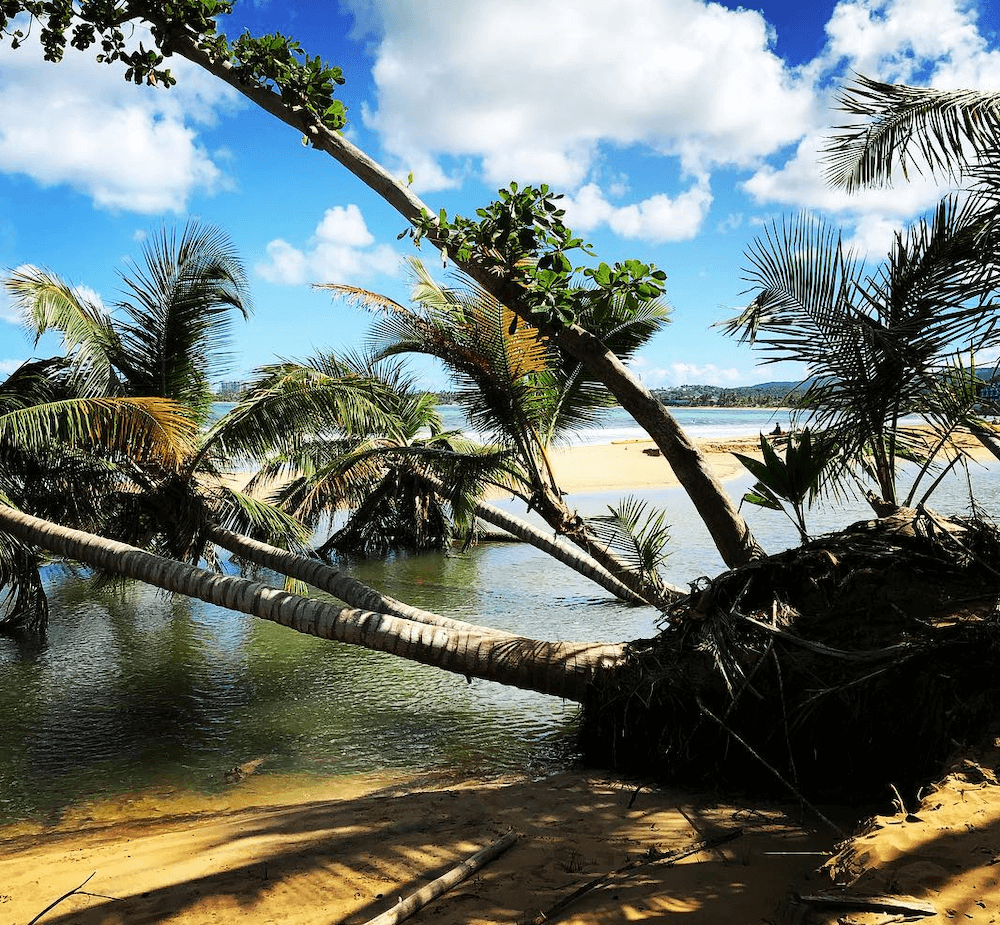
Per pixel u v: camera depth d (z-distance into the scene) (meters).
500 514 13.58
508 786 6.80
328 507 16.81
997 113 6.53
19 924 4.31
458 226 8.50
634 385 8.77
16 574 13.32
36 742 9.15
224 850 5.28
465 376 10.64
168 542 11.72
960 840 3.49
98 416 10.05
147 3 9.02
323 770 8.19
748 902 3.88
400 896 4.41
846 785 5.92
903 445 8.38
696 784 6.50
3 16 9.32
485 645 8.09
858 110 7.30
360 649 13.00
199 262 12.41
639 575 10.49
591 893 4.19
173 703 10.49
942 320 6.47
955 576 6.62
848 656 5.98
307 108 8.86
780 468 7.30
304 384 11.34
